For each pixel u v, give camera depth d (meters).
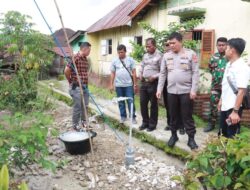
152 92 6.19
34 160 4.05
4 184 2.25
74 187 4.45
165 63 5.29
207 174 2.65
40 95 9.73
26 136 3.71
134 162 5.16
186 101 5.05
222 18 8.65
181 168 5.00
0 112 7.91
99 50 17.61
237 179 2.53
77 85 6.23
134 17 12.38
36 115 4.21
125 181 4.61
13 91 8.15
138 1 15.35
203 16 9.31
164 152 5.72
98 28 16.27
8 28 9.83
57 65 18.88
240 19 8.09
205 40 9.09
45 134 3.95
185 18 10.03
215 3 8.85
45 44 10.97
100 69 17.47
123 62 6.88
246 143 2.57
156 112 6.35
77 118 6.45
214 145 2.78
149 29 9.21
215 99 6.19
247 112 6.72
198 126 6.76
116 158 5.39
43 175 4.71
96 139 6.42
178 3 10.39
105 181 4.61
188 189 2.71
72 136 5.64
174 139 5.48
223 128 4.34
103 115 7.50
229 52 4.04
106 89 12.22
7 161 3.77
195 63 4.96
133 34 13.24
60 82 15.53
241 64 3.95
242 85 3.88
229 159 2.60
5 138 3.77
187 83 5.03
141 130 6.51
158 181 4.59
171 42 5.01
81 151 5.47
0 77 8.58
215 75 6.12
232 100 4.10
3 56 10.00
